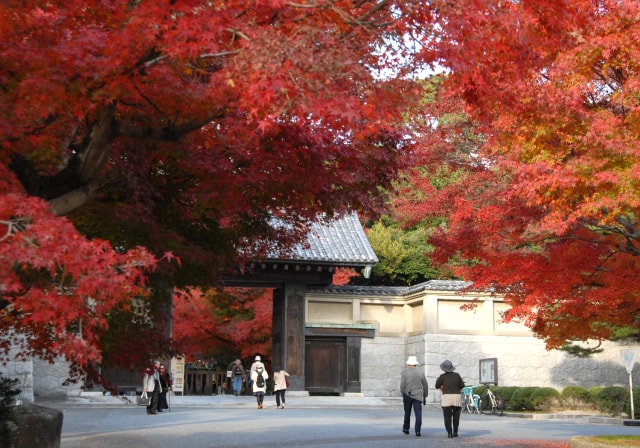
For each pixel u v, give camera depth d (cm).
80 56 634
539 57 812
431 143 1897
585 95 1095
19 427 960
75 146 869
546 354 3281
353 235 3388
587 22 920
